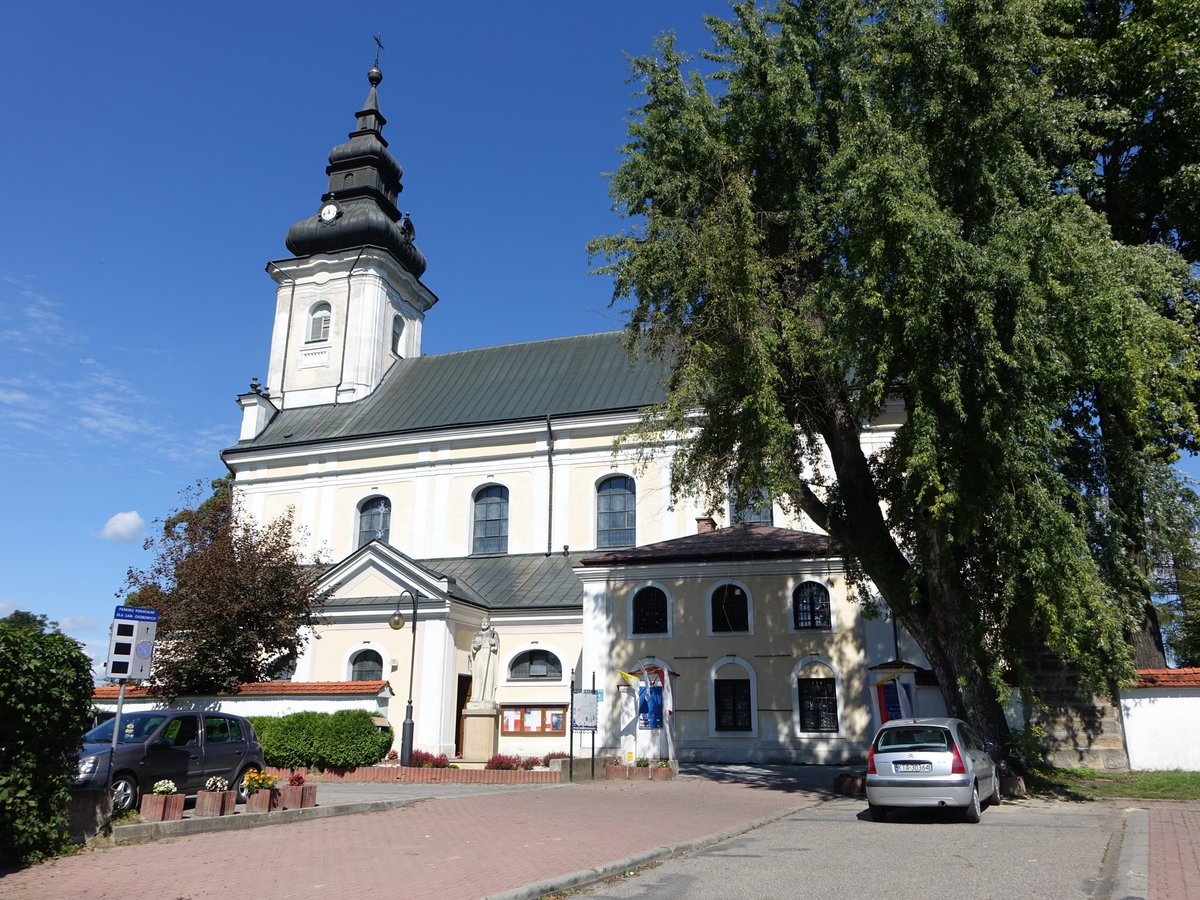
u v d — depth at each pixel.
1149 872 9.62
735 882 9.56
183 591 28.41
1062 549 15.76
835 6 18.77
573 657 31.75
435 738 29.12
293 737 23.19
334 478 41.19
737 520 32.16
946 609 18.14
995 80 16.92
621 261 19.38
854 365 17.97
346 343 45.59
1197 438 21.05
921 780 14.05
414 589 31.02
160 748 15.73
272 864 10.66
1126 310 16.84
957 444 16.09
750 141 19.55
